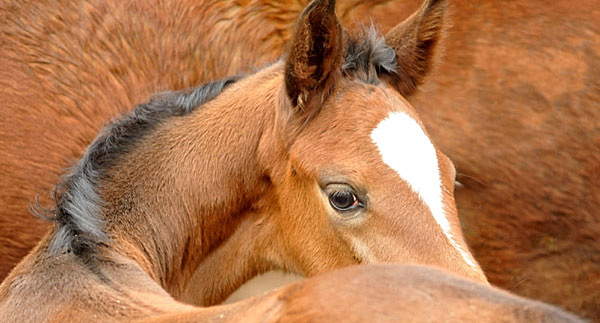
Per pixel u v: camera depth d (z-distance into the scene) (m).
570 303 9.82
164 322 5.46
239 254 7.80
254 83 7.89
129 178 7.54
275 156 7.48
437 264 6.59
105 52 9.98
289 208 7.42
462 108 9.45
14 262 10.05
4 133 9.96
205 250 7.77
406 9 9.56
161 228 7.52
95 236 7.04
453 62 9.45
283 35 9.92
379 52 7.50
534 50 9.35
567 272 9.72
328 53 7.12
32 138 9.95
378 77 7.54
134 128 7.79
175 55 9.94
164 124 7.83
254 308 5.14
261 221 7.72
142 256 7.32
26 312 6.36
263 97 7.68
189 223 7.64
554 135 9.38
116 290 6.41
